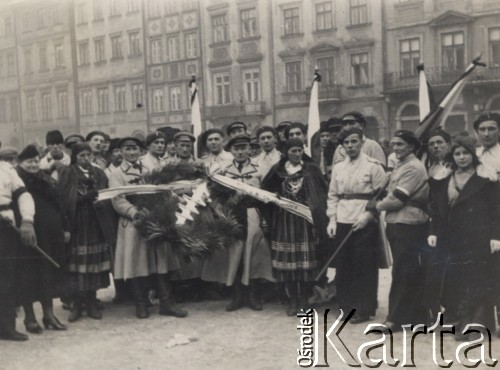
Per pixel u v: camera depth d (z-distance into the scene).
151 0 21.88
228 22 22.06
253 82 21.95
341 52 20.27
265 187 6.07
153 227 5.71
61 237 5.51
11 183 5.23
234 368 4.45
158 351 4.88
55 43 17.52
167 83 22.11
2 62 16.80
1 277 5.16
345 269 5.60
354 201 5.54
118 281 6.55
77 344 5.10
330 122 7.36
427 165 6.25
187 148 6.59
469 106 17.67
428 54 18.89
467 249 4.89
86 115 19.45
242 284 6.23
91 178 5.84
